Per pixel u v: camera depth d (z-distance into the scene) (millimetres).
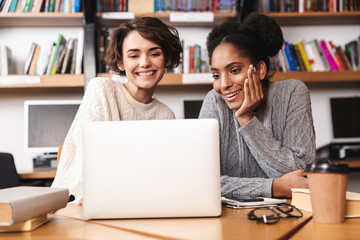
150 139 948
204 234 783
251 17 1580
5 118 3119
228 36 1498
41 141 3016
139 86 1557
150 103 1717
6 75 2787
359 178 3369
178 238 750
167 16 2900
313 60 3035
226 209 1083
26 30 3115
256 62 1509
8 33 3102
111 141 949
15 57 3094
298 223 867
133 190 945
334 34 3293
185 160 949
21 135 3129
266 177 1535
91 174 950
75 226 896
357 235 760
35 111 3033
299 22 3207
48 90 3166
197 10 2963
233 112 1596
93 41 2824
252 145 1383
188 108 3109
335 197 865
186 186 947
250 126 1380
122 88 1676
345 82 3330
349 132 3219
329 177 862
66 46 2912
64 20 2977
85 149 954
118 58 1608
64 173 1476
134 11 2898
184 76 2855
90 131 953
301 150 1416
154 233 797
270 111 1537
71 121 3049
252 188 1284
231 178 1349
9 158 2445
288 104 1525
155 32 1500
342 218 874
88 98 1554
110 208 946
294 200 1073
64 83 2816
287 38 3275
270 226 844
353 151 3102
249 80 1406
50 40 3131
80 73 2885
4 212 799
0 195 864
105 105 1539
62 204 999
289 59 3018
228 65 1463
